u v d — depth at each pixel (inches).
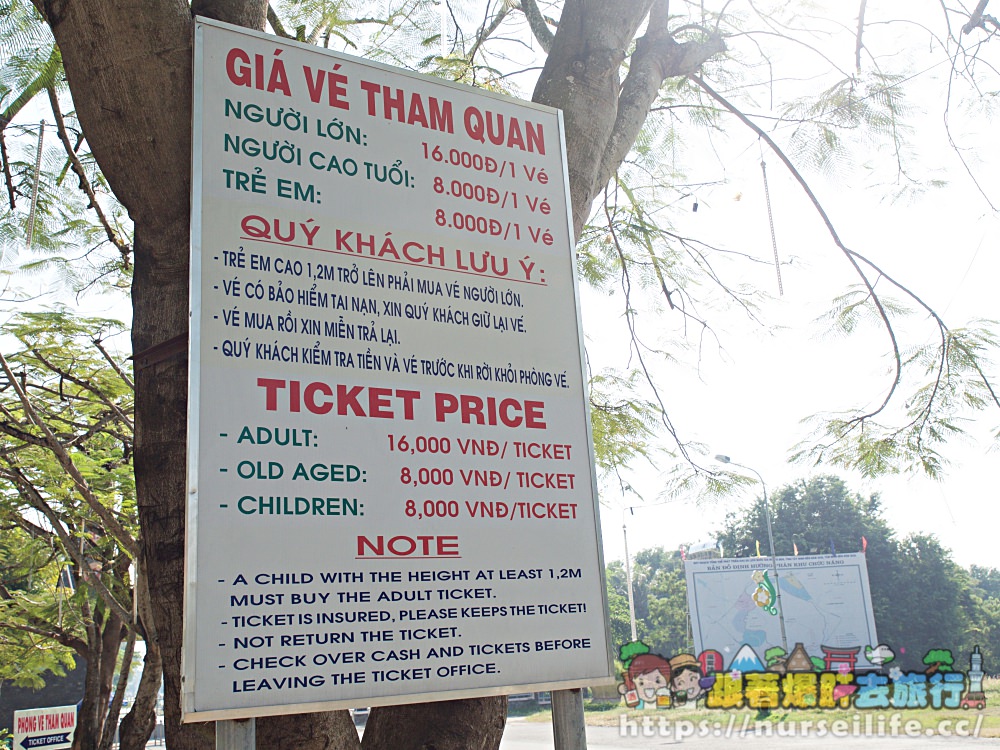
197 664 81.5
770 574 1368.1
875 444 216.8
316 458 92.7
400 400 99.8
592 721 1175.0
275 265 97.7
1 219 253.1
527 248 116.0
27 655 518.9
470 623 95.9
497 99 120.6
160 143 103.3
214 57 101.9
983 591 2434.8
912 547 1819.6
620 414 253.4
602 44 144.1
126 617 269.3
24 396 236.5
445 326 106.0
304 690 85.4
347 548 91.4
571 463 108.8
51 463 312.8
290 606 86.9
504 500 102.5
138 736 277.1
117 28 103.2
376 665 89.4
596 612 104.4
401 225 107.3
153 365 99.4
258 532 87.4
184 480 95.7
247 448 89.5
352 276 102.0
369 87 110.8
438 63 214.7
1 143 224.1
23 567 445.4
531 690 97.6
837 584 1362.0
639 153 251.9
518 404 107.6
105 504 333.4
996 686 1278.3
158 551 94.7
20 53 178.4
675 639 2145.7
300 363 95.3
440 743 100.0
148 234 104.6
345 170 105.8
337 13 209.5
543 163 121.7
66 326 327.3
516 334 110.7
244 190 98.9
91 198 242.2
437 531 97.0
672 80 227.6
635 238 245.8
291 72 106.0
